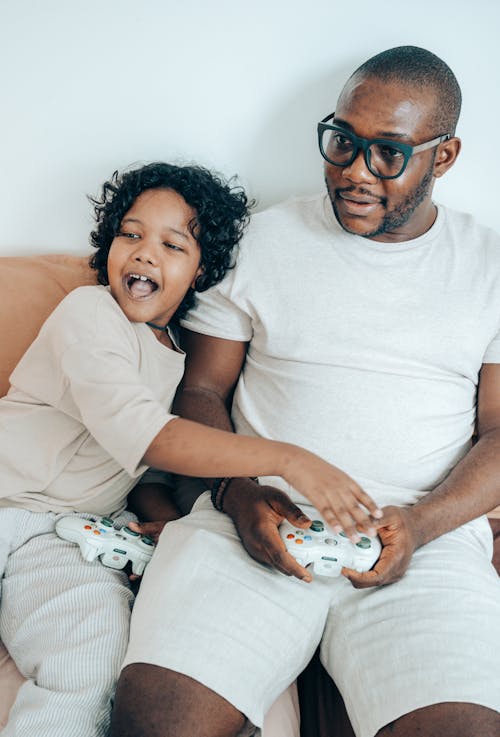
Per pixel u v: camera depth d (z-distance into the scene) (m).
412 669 0.91
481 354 1.18
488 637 0.94
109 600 1.00
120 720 0.86
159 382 1.19
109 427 1.00
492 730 0.85
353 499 0.94
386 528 1.02
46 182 1.38
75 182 1.38
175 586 0.97
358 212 1.13
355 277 1.18
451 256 1.19
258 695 0.90
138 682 0.87
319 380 1.17
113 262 1.15
